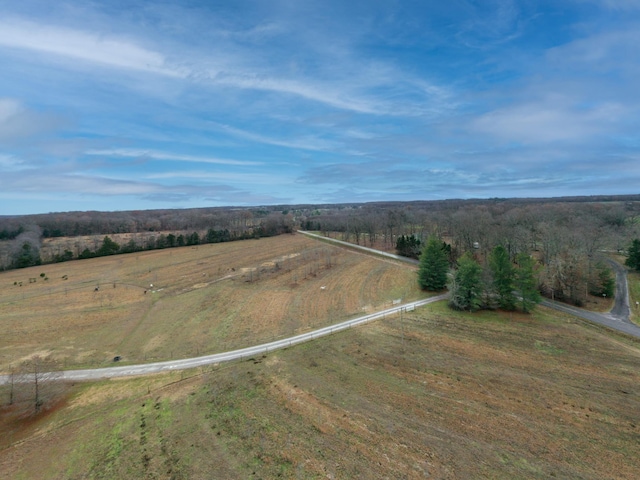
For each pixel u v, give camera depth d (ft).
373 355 150.51
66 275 297.74
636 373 130.62
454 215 390.21
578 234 240.73
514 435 100.07
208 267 318.45
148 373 143.33
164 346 169.37
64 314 211.82
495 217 405.80
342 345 161.07
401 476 86.07
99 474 91.25
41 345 172.76
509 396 118.73
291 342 166.71
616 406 111.65
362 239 433.07
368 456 93.09
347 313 204.85
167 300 234.58
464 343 159.12
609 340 159.02
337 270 295.07
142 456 96.84
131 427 109.81
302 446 97.60
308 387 127.34
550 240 234.79
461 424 105.29
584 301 206.90
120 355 161.27
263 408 115.85
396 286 250.78
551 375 130.82
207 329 187.93
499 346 155.12
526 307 191.01
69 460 97.35
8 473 93.81
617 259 287.48
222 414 113.70
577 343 156.35
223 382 132.87
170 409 117.91
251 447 98.02
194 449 98.32
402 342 161.89
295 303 223.51
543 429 102.27
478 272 201.26
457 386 125.49
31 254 337.93
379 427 104.63
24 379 127.34
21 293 251.39
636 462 89.04
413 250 326.44
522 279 194.18
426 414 110.42
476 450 94.38
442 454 93.15
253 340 172.35
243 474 88.58
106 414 117.29
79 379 140.05
